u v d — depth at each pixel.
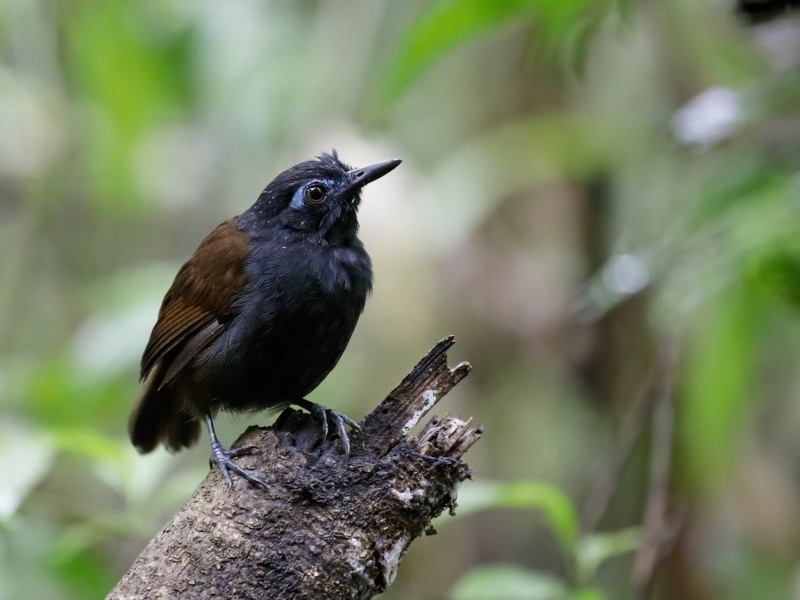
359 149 12.27
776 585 10.62
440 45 7.48
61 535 9.29
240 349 7.40
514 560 12.77
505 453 12.85
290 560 5.06
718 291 7.76
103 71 14.16
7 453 7.37
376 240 11.79
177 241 16.02
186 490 8.20
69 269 16.08
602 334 11.98
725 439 8.88
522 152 12.05
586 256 12.32
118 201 15.52
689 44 10.44
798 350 10.70
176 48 13.91
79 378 10.82
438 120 13.26
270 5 14.00
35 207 15.57
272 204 7.88
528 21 10.59
